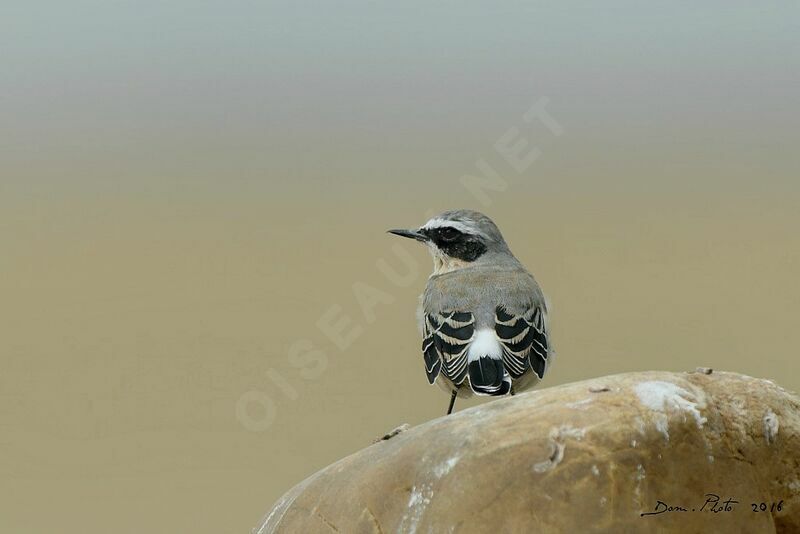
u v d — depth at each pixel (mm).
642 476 8891
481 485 9047
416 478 9383
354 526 9492
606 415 9094
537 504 8883
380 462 9719
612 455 8906
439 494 9180
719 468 9055
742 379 9578
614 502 8812
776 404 9359
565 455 8961
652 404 9133
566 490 8867
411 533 9188
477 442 9250
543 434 9094
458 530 8969
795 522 9266
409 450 9578
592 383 9508
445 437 9477
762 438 9234
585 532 8766
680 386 9336
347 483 9805
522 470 8992
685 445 9031
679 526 8867
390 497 9438
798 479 9273
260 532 10453
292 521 9984
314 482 10180
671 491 8922
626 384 9383
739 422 9234
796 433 9305
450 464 9250
